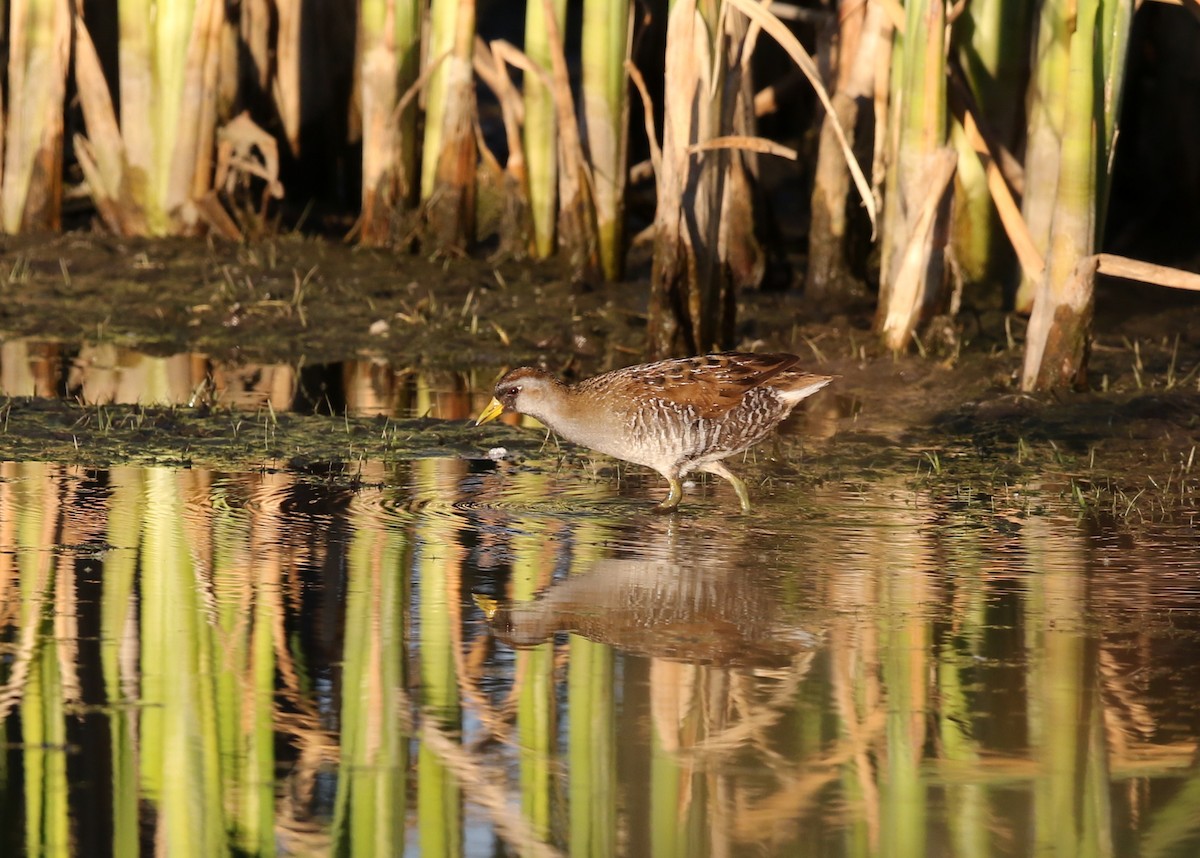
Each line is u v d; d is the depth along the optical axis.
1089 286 13.95
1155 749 7.24
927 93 14.82
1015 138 17.73
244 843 6.44
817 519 10.93
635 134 22.73
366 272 19.00
